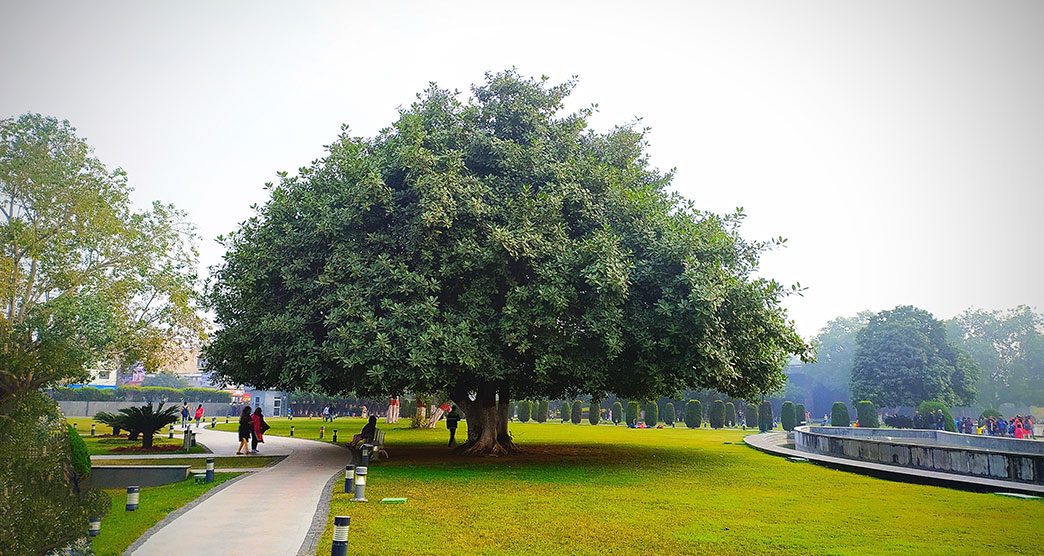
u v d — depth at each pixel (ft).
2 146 95.40
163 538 28.84
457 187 56.18
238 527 31.14
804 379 302.45
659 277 57.72
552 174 61.62
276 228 62.59
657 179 77.61
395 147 63.26
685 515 35.40
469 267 55.01
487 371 55.83
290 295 60.85
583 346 58.18
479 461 63.00
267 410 233.55
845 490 45.39
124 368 120.06
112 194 103.19
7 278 93.97
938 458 53.83
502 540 29.01
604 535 30.25
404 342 52.70
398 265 56.44
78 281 98.73
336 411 228.43
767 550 27.55
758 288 58.80
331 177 66.44
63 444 22.30
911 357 194.70
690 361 55.42
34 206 97.25
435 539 28.91
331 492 41.57
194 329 111.96
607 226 59.47
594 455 69.67
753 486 47.19
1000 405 263.08
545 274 54.44
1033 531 31.50
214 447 80.12
